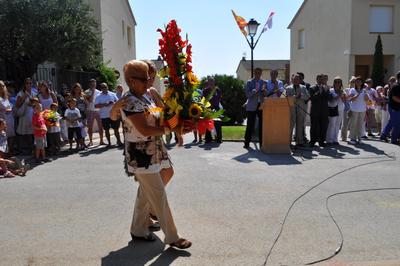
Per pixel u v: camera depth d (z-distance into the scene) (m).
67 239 4.33
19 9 11.67
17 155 9.32
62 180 6.95
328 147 10.27
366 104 11.58
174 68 3.87
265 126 9.42
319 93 10.09
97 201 5.69
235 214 5.07
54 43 11.84
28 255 3.95
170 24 3.90
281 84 10.27
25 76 12.84
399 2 22.58
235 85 17.80
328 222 4.78
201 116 3.90
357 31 22.75
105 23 17.86
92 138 11.80
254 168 7.80
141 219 4.20
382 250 4.02
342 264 3.70
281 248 4.06
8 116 9.01
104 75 16.30
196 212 5.15
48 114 9.30
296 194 5.95
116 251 4.02
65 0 12.70
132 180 6.89
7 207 5.45
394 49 22.95
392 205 5.43
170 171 4.33
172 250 4.02
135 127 3.68
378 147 10.20
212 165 8.11
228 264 3.72
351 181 6.72
